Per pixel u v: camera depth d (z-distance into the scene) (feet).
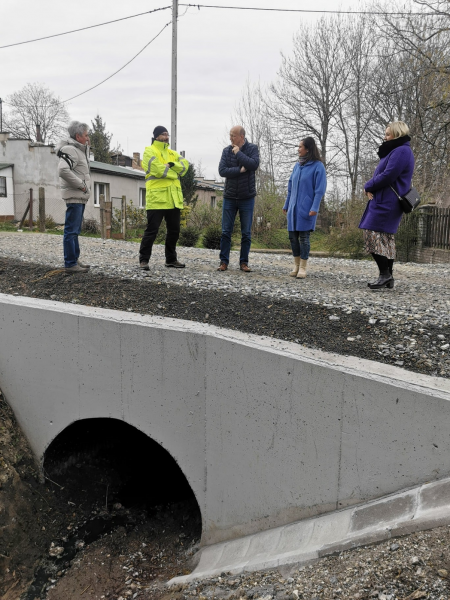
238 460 13.08
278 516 12.57
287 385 11.85
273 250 61.11
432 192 59.31
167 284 18.40
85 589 13.58
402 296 17.88
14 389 16.96
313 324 14.28
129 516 16.96
